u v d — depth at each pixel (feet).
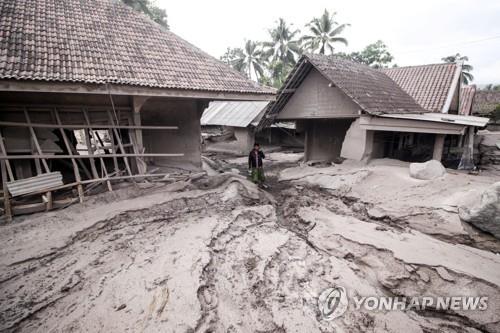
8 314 13.14
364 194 29.25
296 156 62.95
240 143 69.31
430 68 51.21
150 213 24.21
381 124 33.63
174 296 14.34
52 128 27.14
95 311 13.41
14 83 21.27
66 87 23.12
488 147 52.19
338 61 42.60
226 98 30.91
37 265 16.69
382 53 112.16
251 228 23.44
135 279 15.65
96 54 26.99
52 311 13.44
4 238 19.15
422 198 25.16
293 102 44.93
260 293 15.62
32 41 25.04
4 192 21.77
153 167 34.04
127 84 25.17
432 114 39.22
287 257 19.27
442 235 20.74
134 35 31.65
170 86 27.14
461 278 15.92
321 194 32.17
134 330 12.37
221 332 12.71
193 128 37.17
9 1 27.68
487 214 19.29
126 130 31.19
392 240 20.08
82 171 31.30
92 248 18.79
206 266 17.01
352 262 18.72
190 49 33.99
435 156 33.83
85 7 31.81
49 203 23.22
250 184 32.37
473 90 57.93
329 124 46.88
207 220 23.75
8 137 24.75
